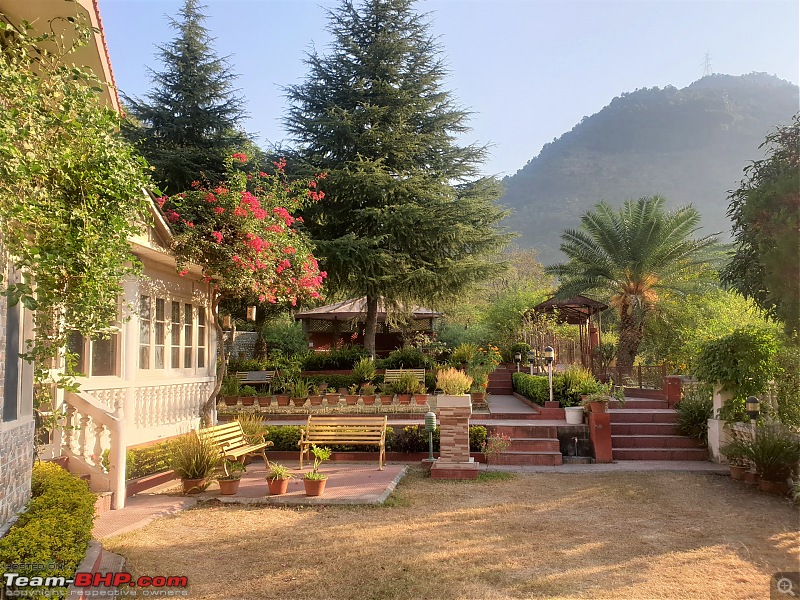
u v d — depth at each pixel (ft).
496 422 45.03
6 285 16.58
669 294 90.33
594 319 86.38
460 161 73.92
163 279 37.81
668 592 17.85
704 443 43.09
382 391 52.54
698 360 43.21
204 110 73.41
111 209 18.48
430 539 23.08
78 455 27.37
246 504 28.71
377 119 68.33
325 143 68.54
